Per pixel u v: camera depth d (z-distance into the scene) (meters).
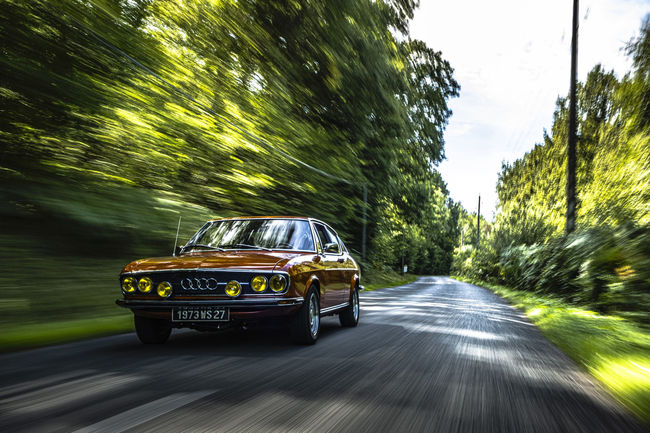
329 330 7.65
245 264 5.59
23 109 8.42
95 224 8.48
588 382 4.42
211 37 13.02
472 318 9.75
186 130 11.56
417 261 99.50
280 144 15.04
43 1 8.21
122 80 10.09
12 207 8.09
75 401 3.41
